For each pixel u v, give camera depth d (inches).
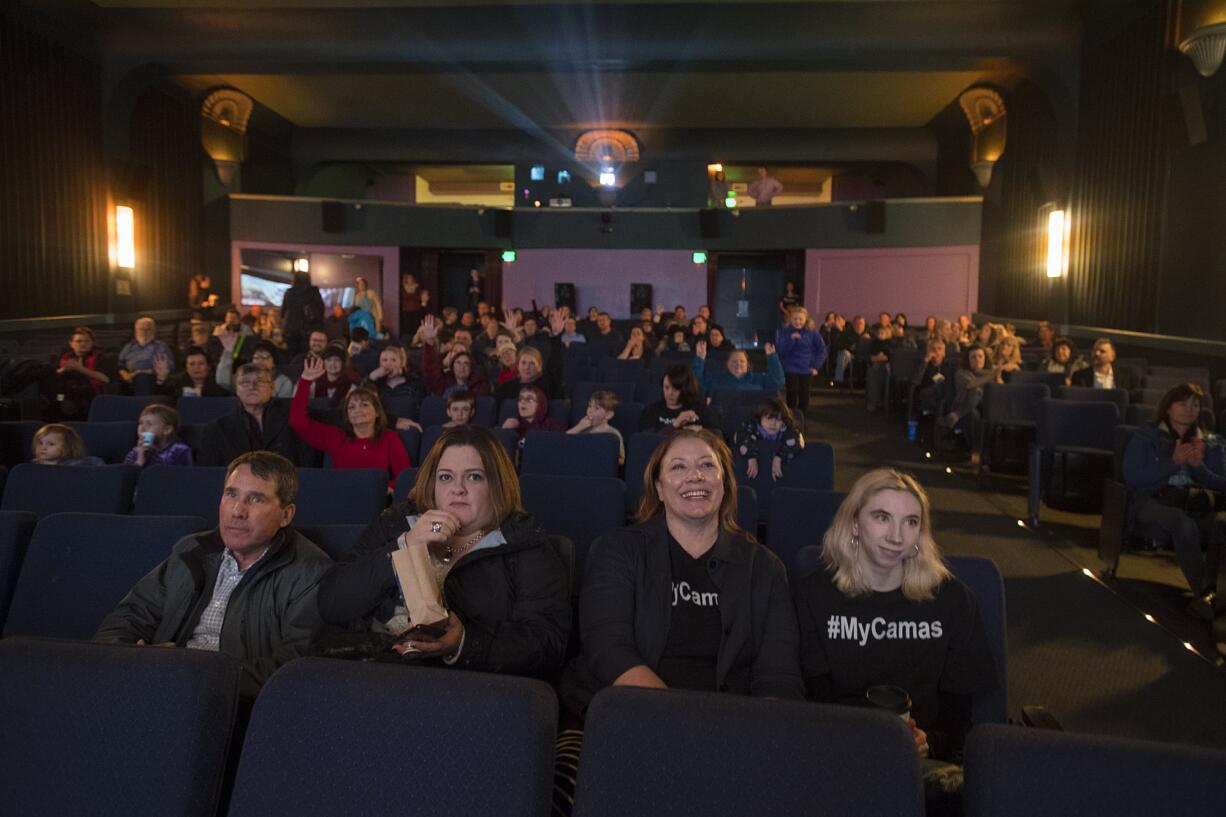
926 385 367.2
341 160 746.2
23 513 106.3
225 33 490.0
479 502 93.9
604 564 93.1
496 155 745.0
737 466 185.5
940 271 617.6
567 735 80.7
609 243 698.2
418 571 79.9
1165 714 126.6
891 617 86.8
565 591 94.5
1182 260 368.2
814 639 88.4
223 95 609.6
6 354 356.5
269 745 53.2
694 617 90.8
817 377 590.2
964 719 86.7
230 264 643.5
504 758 51.4
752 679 87.6
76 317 462.3
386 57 492.7
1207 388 324.5
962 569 91.9
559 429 228.2
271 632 94.0
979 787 48.4
